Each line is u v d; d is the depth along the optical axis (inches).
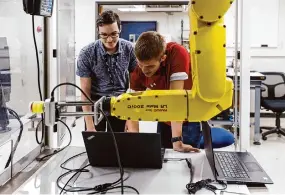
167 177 52.5
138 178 52.0
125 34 306.8
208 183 49.2
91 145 55.1
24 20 99.0
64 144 77.4
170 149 67.8
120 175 49.8
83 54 82.0
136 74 68.5
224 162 58.6
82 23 227.9
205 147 61.9
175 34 302.4
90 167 56.8
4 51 95.0
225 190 47.6
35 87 80.7
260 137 187.8
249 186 50.4
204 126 59.4
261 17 238.7
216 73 34.5
